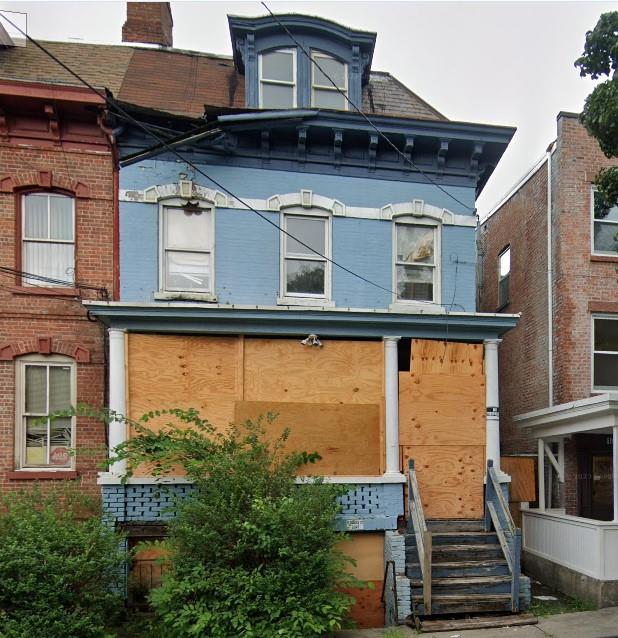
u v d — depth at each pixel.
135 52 11.15
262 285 9.19
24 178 8.75
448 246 9.78
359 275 9.47
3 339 8.55
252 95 9.73
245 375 8.66
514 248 13.38
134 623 7.21
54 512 6.91
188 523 6.79
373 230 9.58
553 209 11.29
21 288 8.64
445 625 7.07
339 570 6.93
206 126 8.86
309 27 9.84
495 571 7.85
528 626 7.13
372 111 10.34
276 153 9.38
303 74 9.84
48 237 8.91
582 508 10.24
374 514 8.43
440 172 9.83
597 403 8.39
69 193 8.95
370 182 9.65
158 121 9.01
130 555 7.10
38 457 8.67
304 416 8.67
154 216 9.01
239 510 6.83
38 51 10.48
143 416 7.79
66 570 6.19
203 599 6.34
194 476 7.20
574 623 7.25
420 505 8.03
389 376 8.84
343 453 8.68
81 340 8.80
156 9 12.10
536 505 10.56
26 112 8.76
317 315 8.59
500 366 13.91
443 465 8.88
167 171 9.09
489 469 8.77
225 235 9.16
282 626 6.10
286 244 9.38
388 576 7.93
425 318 8.81
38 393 8.76
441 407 8.98
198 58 11.31
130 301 8.78
